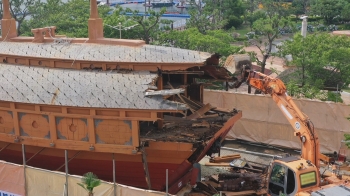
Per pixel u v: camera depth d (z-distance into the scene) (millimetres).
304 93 31953
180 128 19750
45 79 19062
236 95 26953
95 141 17828
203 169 23000
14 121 18844
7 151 20094
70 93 18062
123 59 19203
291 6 91875
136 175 19172
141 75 18641
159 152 18156
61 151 18828
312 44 37219
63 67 19922
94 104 17453
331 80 36844
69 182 16688
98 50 20203
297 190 15859
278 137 26156
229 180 19734
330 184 16391
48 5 55094
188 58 19188
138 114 17219
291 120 17672
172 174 18906
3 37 23422
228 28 86500
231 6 87625
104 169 19094
